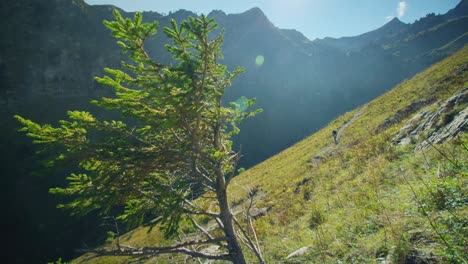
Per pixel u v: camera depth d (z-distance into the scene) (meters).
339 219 7.84
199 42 4.19
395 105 22.86
